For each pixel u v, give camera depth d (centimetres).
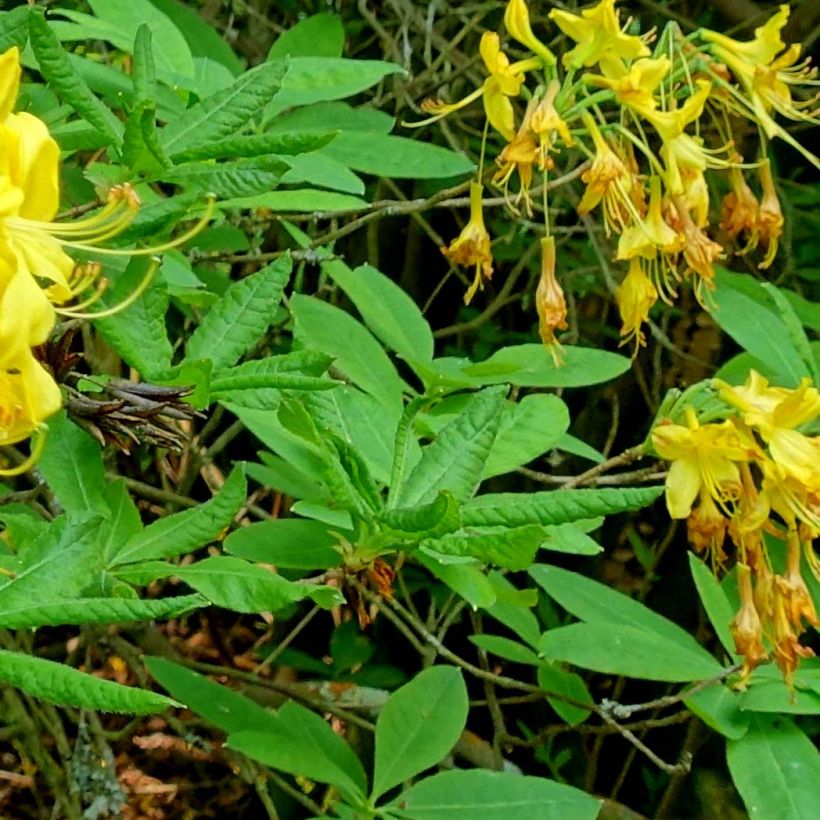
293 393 99
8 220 80
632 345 170
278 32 162
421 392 129
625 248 108
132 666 130
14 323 78
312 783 155
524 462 103
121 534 93
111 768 133
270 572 93
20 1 115
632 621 109
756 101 112
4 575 83
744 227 117
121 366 134
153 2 123
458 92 166
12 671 77
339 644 157
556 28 167
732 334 109
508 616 121
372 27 162
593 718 164
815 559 103
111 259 91
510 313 181
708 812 148
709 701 105
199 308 128
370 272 114
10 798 173
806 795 101
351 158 108
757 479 117
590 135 110
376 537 95
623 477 109
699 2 175
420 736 108
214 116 91
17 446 130
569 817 104
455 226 178
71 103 90
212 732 145
